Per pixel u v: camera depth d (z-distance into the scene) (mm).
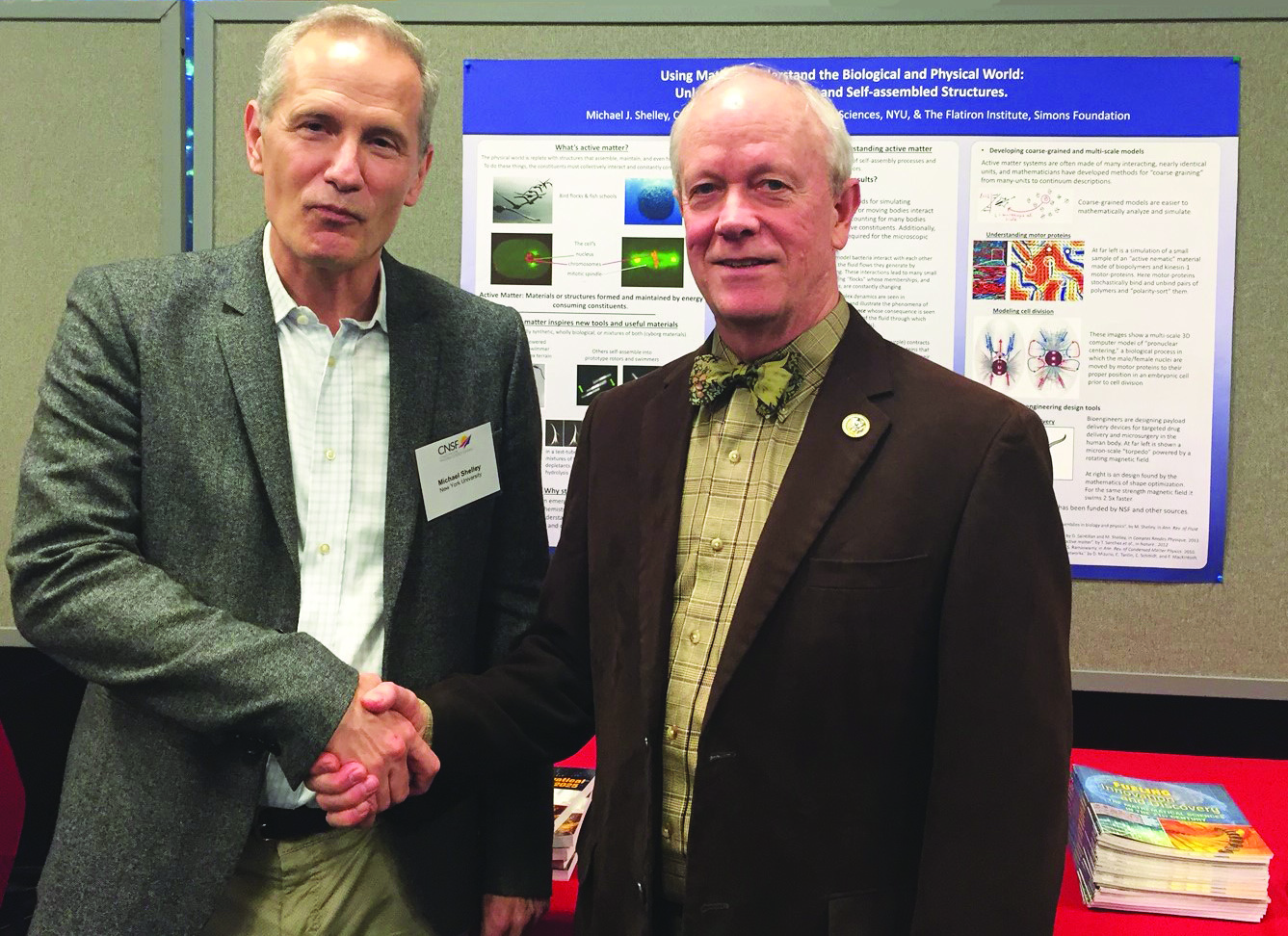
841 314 1024
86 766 1030
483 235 1723
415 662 1116
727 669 915
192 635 958
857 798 901
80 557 980
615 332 1716
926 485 910
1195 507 1619
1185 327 1609
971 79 1623
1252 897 1146
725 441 1011
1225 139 1587
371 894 1097
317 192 1021
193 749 1007
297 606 1054
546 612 1186
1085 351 1629
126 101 1724
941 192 1640
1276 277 1590
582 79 1690
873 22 1634
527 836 1200
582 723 1172
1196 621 1628
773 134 944
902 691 900
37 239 1749
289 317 1105
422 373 1140
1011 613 879
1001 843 857
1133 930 1125
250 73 1712
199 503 1029
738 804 915
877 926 895
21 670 1874
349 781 970
